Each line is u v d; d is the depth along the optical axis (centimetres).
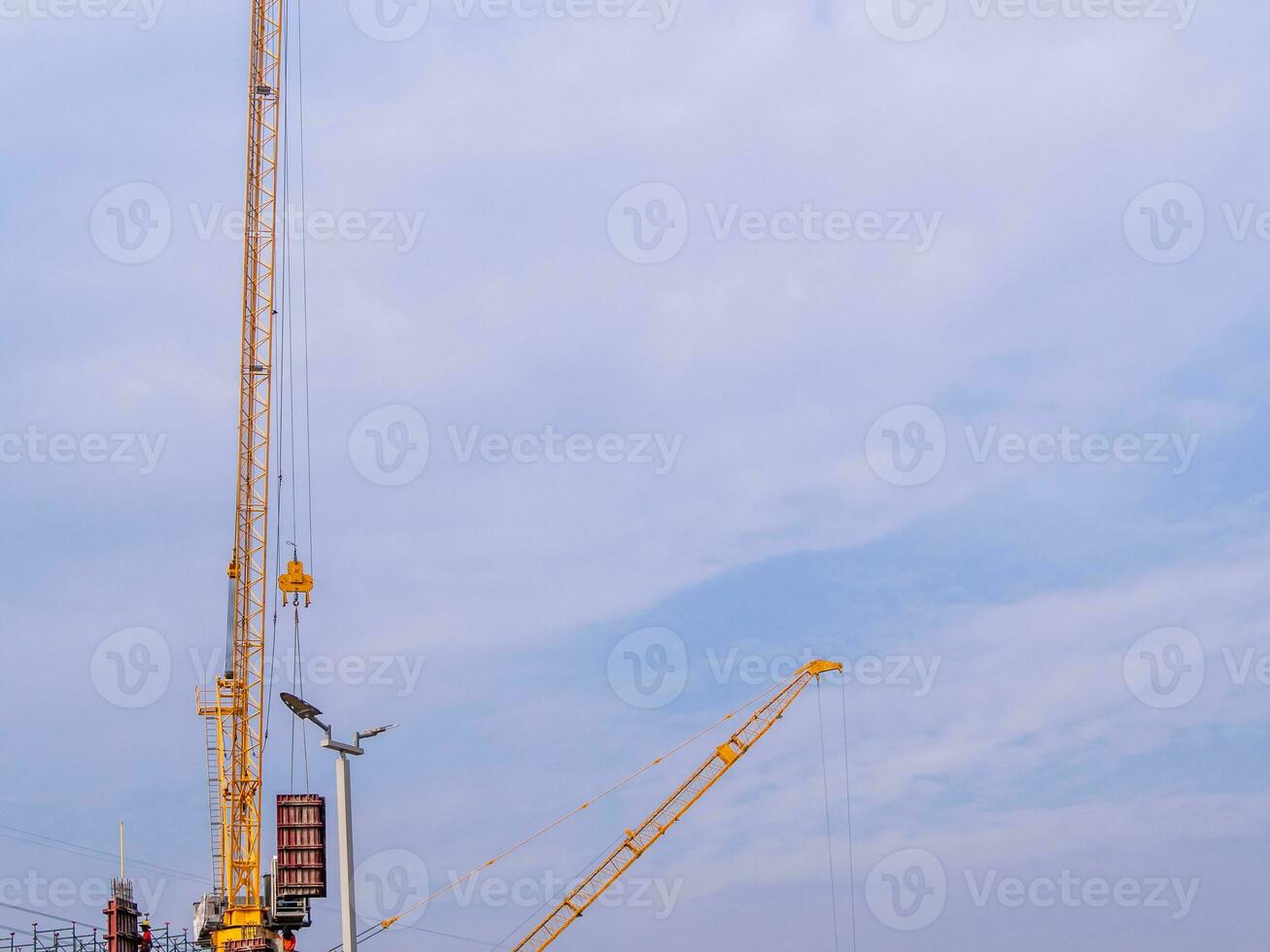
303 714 6981
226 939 13212
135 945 13175
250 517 13188
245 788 13588
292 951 11188
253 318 13200
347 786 7125
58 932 12694
